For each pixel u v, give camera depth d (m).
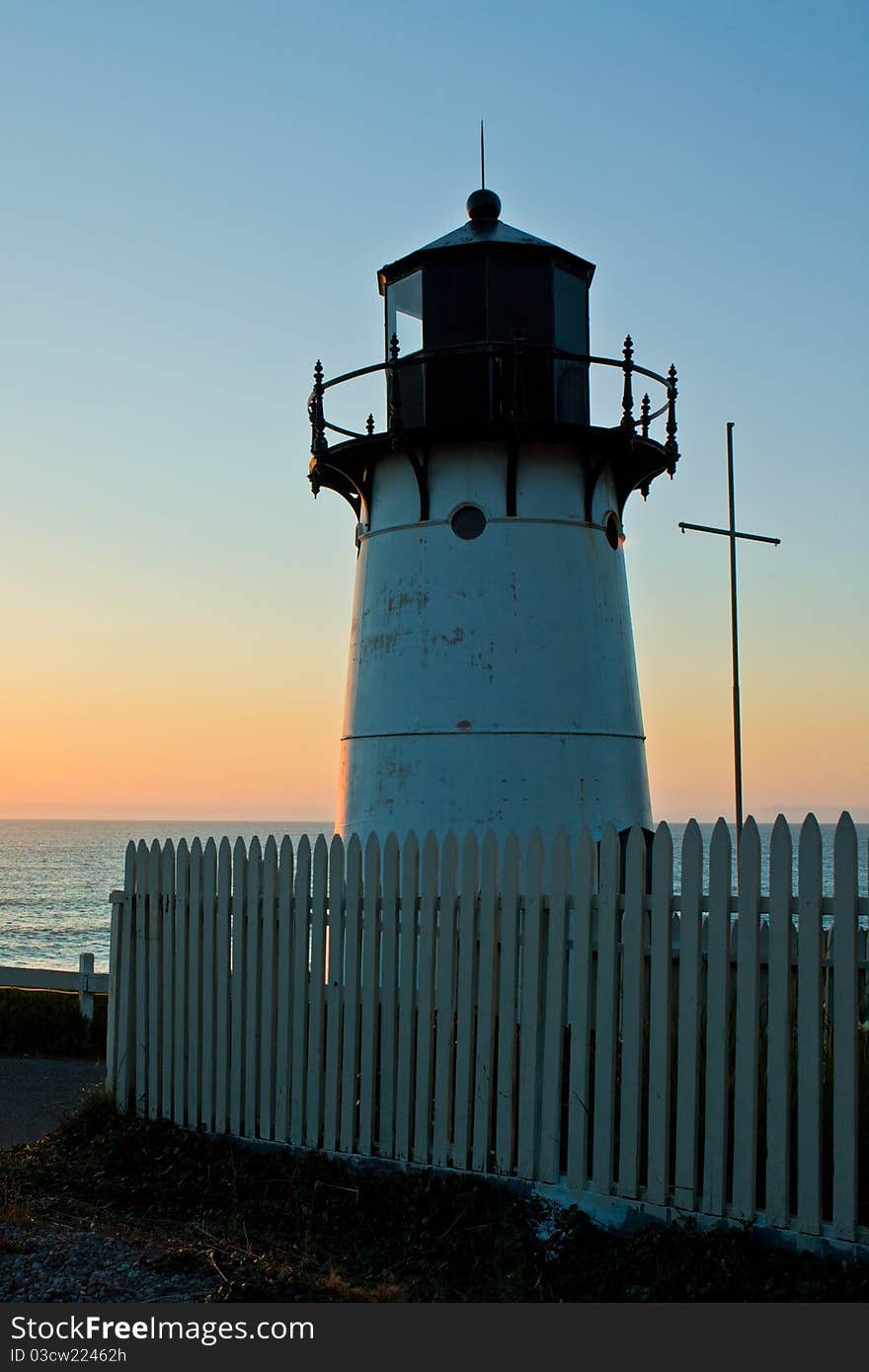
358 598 12.69
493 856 8.55
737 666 12.50
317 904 9.45
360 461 12.57
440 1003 8.70
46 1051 15.53
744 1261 6.93
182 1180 9.01
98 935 57.66
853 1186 7.00
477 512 11.91
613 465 12.55
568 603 11.80
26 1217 7.82
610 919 7.94
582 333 12.64
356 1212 8.29
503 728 11.45
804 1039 7.15
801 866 7.21
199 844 10.28
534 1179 8.16
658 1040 7.69
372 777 11.94
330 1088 9.25
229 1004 10.00
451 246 12.02
